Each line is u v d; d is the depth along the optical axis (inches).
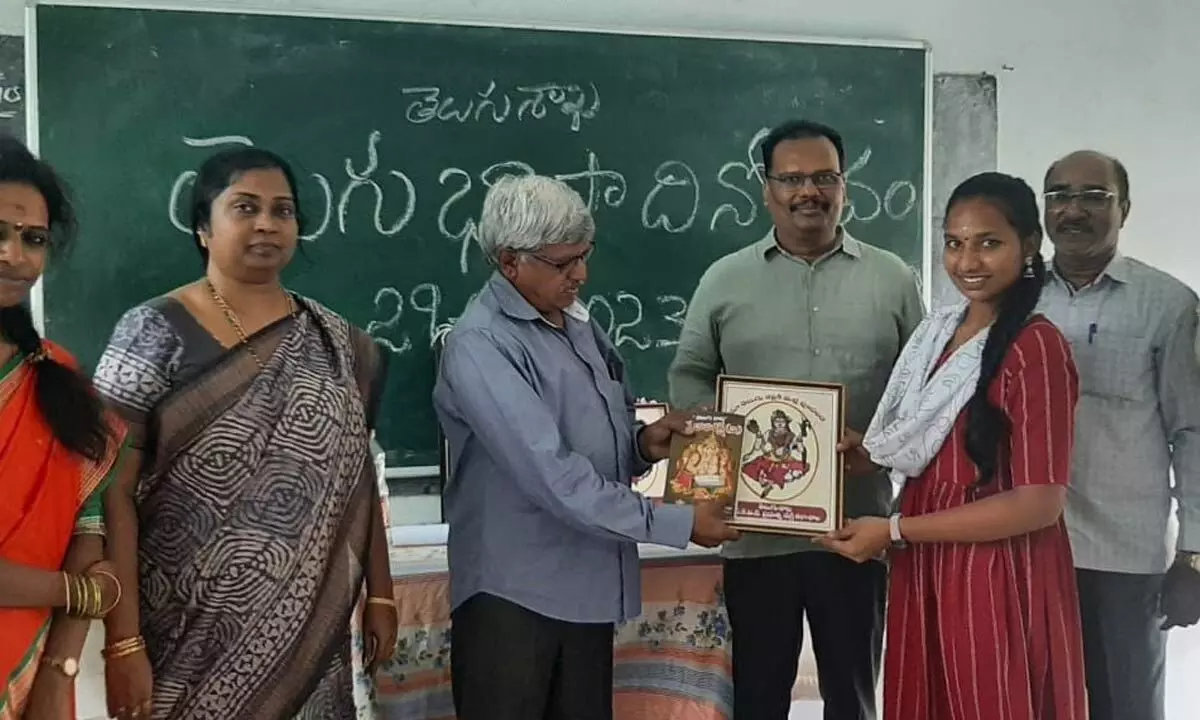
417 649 87.0
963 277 71.2
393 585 82.4
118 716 62.4
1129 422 81.9
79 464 58.1
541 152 111.1
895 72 118.6
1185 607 83.4
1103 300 82.7
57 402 56.6
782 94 116.3
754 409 79.5
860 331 86.5
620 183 113.3
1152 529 82.7
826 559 83.7
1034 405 68.6
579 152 112.1
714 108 114.9
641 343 115.2
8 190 55.1
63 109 99.4
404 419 109.6
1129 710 84.3
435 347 109.5
